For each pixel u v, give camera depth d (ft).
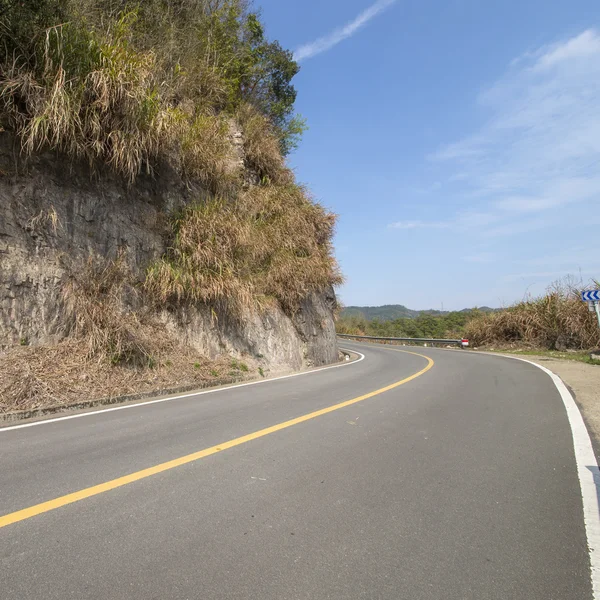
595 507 11.06
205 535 9.53
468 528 10.02
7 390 21.76
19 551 8.74
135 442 16.11
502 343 73.46
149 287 32.96
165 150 34.81
